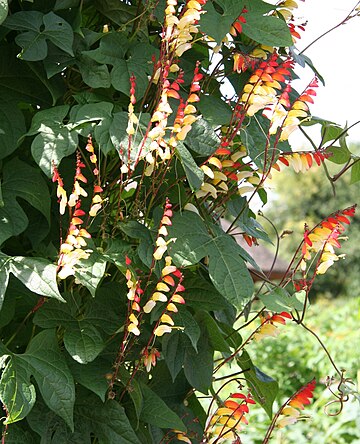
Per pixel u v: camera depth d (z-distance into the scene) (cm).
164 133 181
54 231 202
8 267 171
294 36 225
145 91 195
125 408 205
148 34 220
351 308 1150
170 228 195
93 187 204
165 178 210
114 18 209
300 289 220
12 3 204
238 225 218
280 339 905
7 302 190
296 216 2806
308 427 594
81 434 192
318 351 877
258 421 625
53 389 175
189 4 187
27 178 191
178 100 201
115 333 194
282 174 2864
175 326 201
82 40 198
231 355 228
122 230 192
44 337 181
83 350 183
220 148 195
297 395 221
